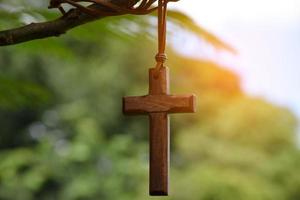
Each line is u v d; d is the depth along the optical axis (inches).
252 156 978.1
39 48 214.4
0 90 232.1
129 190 939.3
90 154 955.3
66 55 221.1
